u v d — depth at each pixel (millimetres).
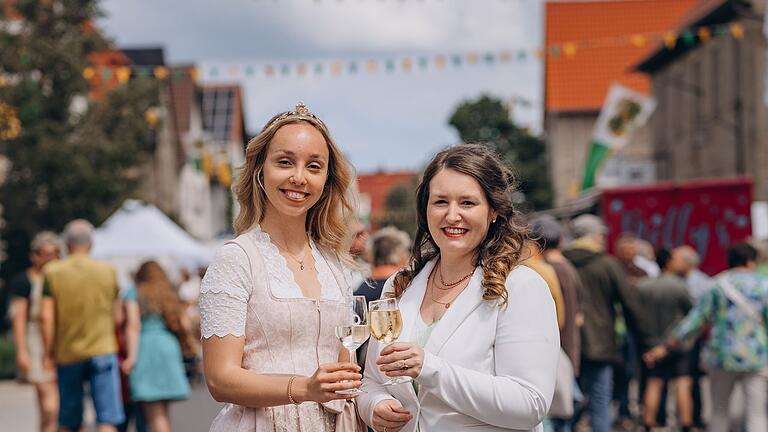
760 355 8484
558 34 49125
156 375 8469
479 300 3842
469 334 3816
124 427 9141
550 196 48094
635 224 16750
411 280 4207
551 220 8055
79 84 23875
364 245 7043
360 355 4875
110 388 8461
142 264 8703
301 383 3574
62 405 8445
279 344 3814
